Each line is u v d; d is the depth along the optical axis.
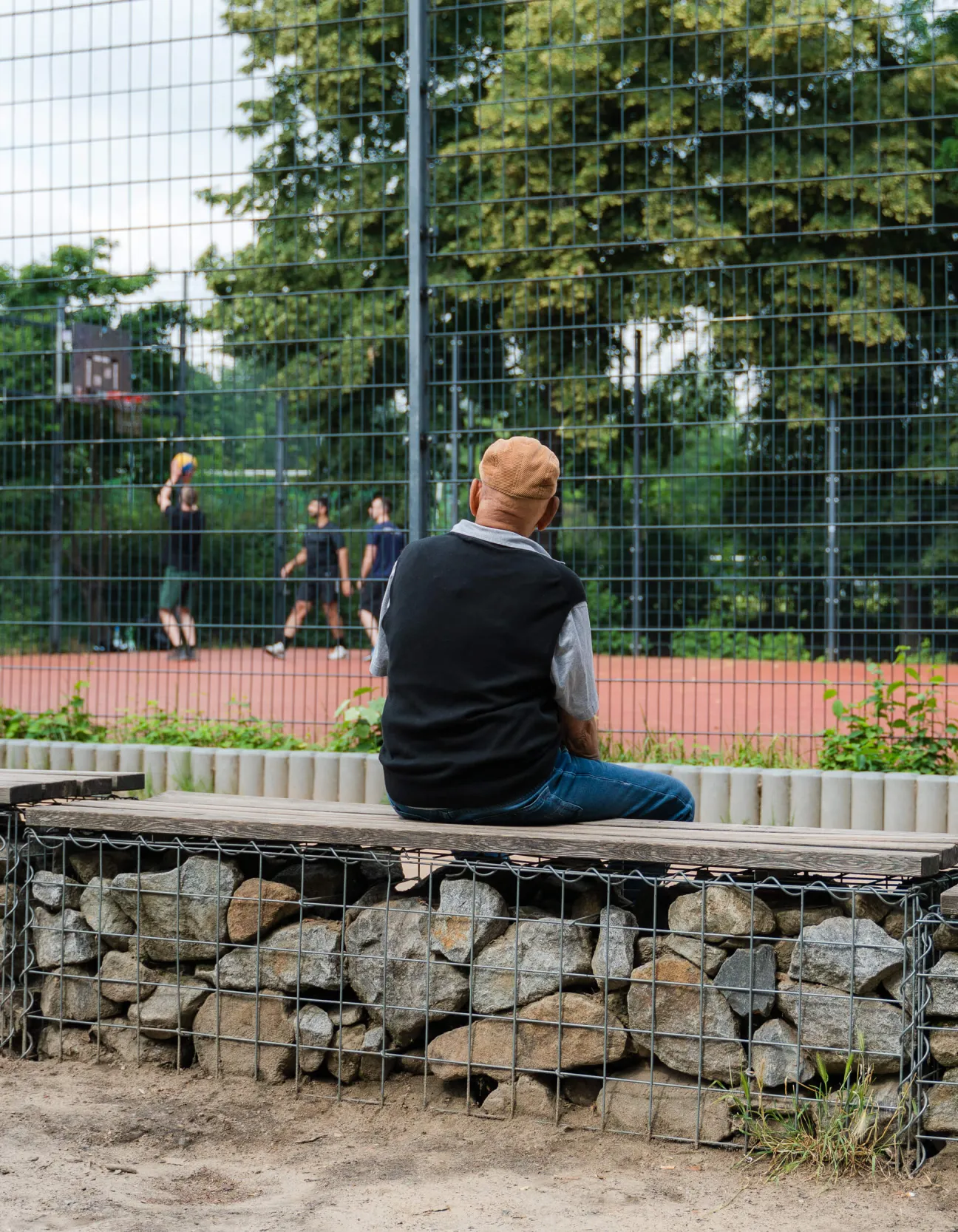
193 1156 2.57
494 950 2.85
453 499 6.19
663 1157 2.58
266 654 6.59
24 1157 2.51
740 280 10.85
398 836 2.82
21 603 7.07
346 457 6.57
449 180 11.84
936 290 11.15
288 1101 2.89
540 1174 2.49
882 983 2.62
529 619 2.84
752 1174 2.49
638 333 6.36
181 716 7.11
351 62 9.06
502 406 6.77
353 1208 2.30
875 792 5.32
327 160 7.43
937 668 6.44
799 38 5.90
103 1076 3.05
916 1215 2.29
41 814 3.17
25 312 7.42
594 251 11.55
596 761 3.02
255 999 3.03
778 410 6.48
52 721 6.63
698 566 10.22
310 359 6.71
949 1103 2.52
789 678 8.16
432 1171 2.50
